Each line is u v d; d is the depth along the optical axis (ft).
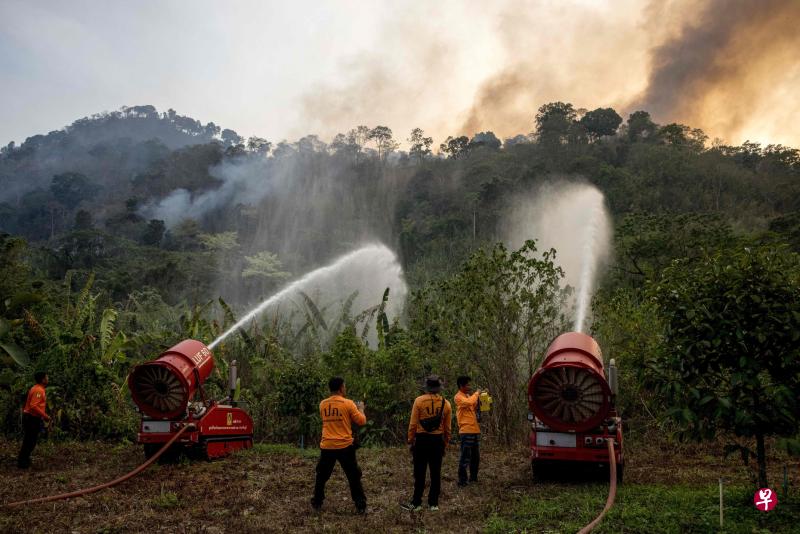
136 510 25.07
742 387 23.26
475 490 28.66
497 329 43.50
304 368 46.37
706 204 295.48
